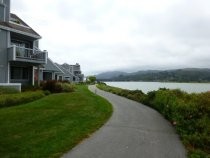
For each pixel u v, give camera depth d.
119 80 162.38
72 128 9.18
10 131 8.63
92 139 8.05
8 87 19.83
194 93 13.00
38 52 25.55
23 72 26.78
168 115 11.53
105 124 10.30
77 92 25.94
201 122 8.48
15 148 6.86
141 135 8.73
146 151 7.04
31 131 8.65
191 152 6.98
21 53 23.30
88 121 10.53
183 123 8.88
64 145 7.18
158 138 8.41
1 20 23.17
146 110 14.66
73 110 13.16
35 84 26.45
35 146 7.04
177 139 8.34
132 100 20.44
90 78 84.06
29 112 12.34
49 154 6.46
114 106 16.05
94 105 15.38
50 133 8.41
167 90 15.82
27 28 26.36
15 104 15.15
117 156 6.58
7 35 22.59
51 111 12.70
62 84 26.77
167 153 6.91
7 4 24.05
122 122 10.81
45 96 20.02
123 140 8.05
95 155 6.61
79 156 6.50
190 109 9.23
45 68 41.44
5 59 22.42
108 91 33.19
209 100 9.88
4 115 11.48
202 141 7.58
